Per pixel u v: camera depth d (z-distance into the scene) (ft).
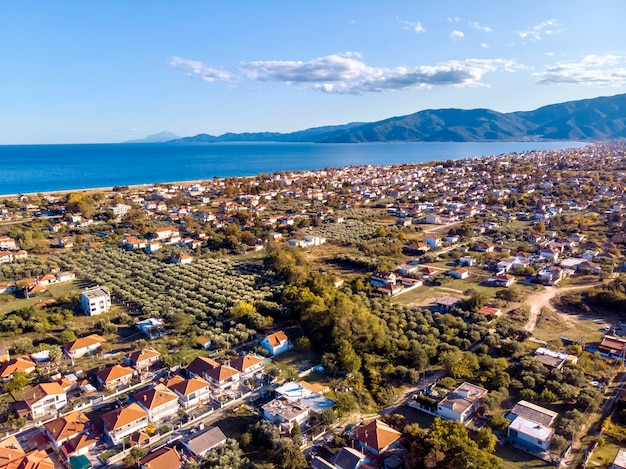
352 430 252.62
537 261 557.74
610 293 426.10
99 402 284.41
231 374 302.04
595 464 224.74
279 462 228.02
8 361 320.09
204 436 240.32
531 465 228.43
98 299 415.64
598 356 327.88
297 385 291.58
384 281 487.20
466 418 263.49
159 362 327.67
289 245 619.67
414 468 217.77
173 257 581.94
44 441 248.11
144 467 219.41
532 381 289.74
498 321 391.24
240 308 395.34
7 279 499.51
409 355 327.26
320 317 370.73
